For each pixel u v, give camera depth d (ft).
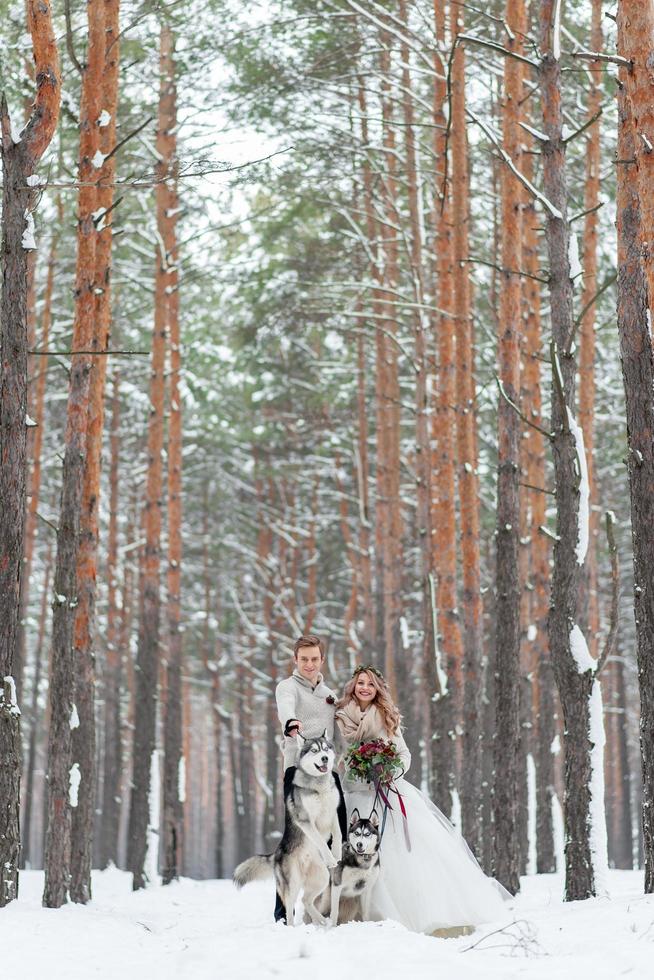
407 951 19.48
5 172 30.99
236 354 92.27
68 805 33.68
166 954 23.18
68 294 81.20
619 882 45.06
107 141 45.55
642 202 27.17
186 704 127.24
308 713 26.13
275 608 114.73
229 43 61.57
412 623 111.24
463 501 54.34
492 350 80.48
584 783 31.71
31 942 23.68
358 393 91.81
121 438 101.09
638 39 27.17
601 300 74.90
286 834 24.13
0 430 30.17
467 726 53.16
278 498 120.98
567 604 32.65
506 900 29.48
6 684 29.43
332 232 81.76
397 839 25.34
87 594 46.24
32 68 50.39
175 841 71.97
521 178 34.91
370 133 75.51
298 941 20.70
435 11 57.36
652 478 28.04
